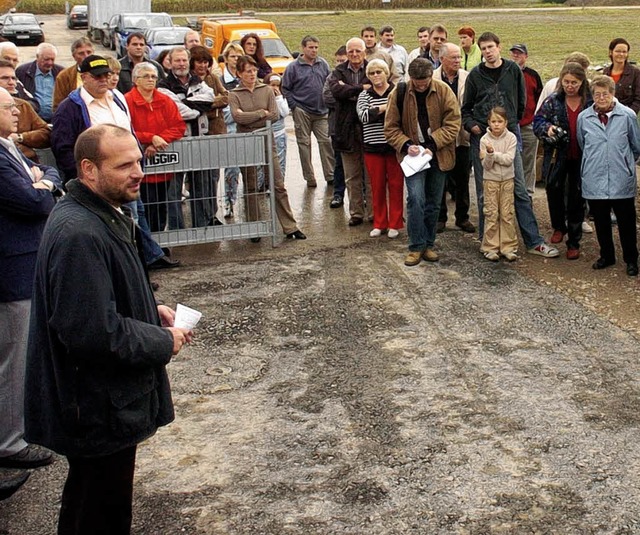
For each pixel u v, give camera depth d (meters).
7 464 4.50
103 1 36.50
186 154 7.90
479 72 8.00
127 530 3.53
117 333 3.13
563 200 8.19
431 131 7.56
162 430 4.96
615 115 7.16
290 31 40.69
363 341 6.16
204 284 7.41
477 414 5.05
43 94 10.15
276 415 5.11
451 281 7.33
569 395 5.27
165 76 8.83
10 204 4.31
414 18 49.84
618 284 7.21
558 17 49.00
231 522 4.07
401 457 4.60
